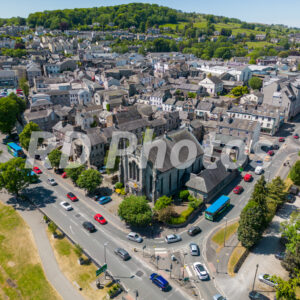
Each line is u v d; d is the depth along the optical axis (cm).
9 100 14900
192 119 16662
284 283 5559
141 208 7775
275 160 12506
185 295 6031
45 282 6388
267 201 8606
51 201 9600
